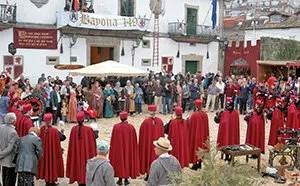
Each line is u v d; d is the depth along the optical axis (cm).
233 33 3712
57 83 1644
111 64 1631
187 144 884
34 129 715
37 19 1925
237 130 1000
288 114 1161
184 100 1794
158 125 843
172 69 2444
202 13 2564
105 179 528
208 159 413
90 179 531
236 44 2717
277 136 1104
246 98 1820
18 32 1875
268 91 1656
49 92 1409
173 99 1791
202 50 2605
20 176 688
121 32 2147
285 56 2767
